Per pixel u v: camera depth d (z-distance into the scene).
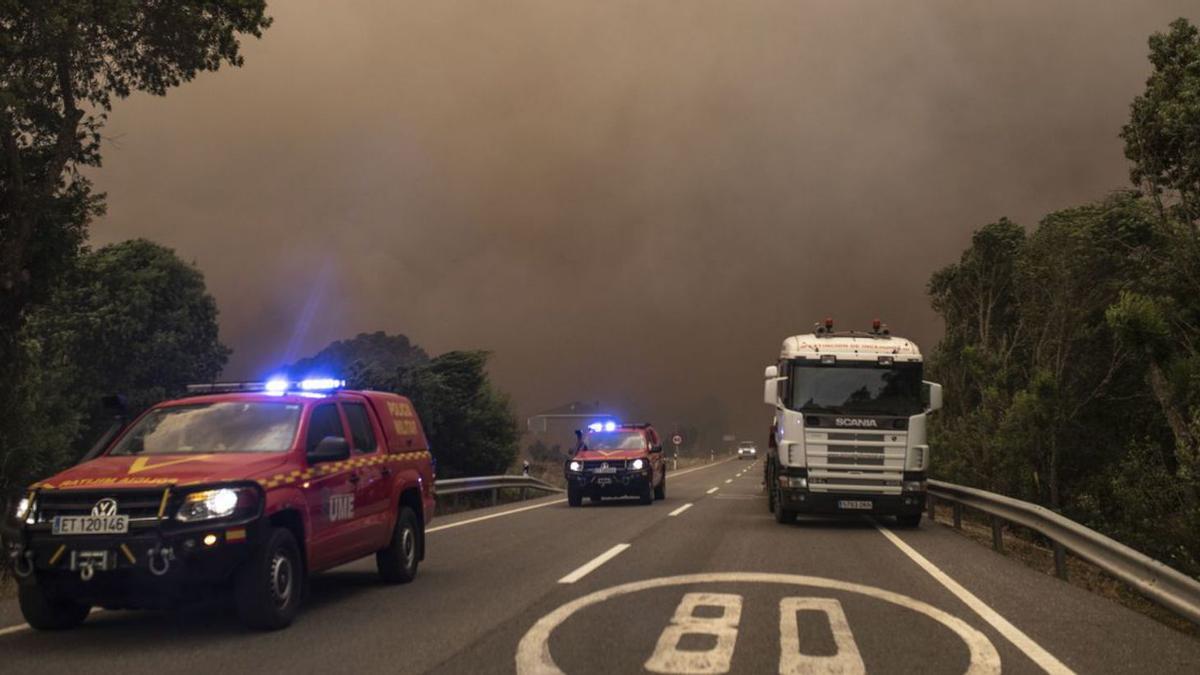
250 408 9.05
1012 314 34.53
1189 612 7.75
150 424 9.01
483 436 38.00
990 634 7.62
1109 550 9.91
